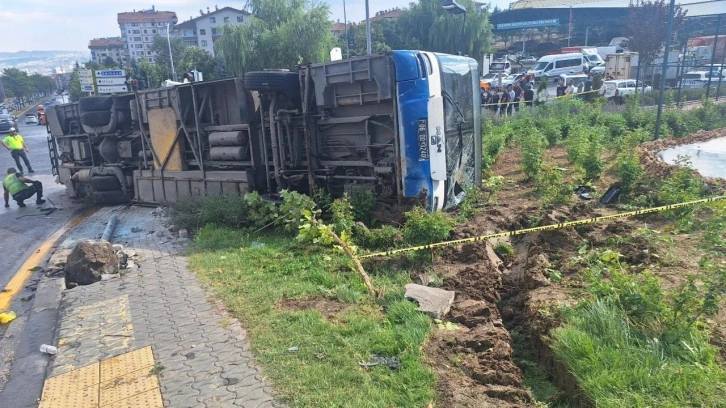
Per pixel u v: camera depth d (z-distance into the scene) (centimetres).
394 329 475
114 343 511
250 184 1001
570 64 3900
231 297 598
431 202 826
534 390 406
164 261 778
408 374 399
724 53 2861
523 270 645
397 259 671
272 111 934
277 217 863
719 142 1475
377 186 869
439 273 632
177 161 1150
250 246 812
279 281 638
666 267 575
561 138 1681
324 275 634
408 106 801
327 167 918
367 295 570
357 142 885
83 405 412
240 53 3591
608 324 420
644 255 608
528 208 903
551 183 978
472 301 536
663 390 347
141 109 1218
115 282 695
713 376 354
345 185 891
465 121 951
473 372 407
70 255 755
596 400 347
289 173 957
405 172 821
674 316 420
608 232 728
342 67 854
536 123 1873
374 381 399
